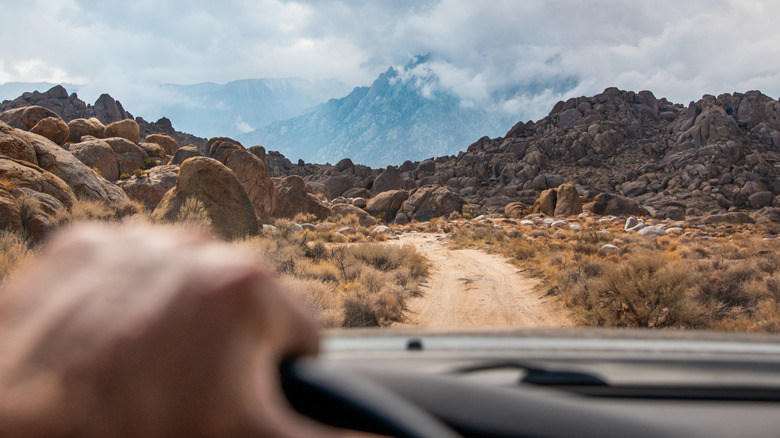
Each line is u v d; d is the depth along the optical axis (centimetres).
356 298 1118
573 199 6438
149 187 3142
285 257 1634
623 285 1121
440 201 5738
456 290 1593
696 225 5409
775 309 1139
